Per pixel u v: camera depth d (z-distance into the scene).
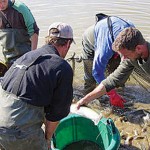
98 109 4.61
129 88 5.12
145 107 4.68
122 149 3.86
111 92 4.55
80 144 3.98
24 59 2.66
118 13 7.62
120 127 4.25
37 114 2.64
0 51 5.92
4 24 4.57
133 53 3.05
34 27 4.48
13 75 2.63
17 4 4.41
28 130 2.67
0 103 2.67
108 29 3.98
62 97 2.60
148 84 5.06
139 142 3.97
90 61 4.61
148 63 3.12
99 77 4.19
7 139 2.67
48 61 2.57
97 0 8.42
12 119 2.61
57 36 2.62
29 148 2.76
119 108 4.63
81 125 3.85
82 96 4.89
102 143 3.78
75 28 6.89
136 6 8.02
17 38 4.63
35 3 8.16
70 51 5.98
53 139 3.44
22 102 2.57
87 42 4.52
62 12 7.67
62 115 2.69
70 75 2.59
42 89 2.55
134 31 2.98
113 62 4.36
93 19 7.32
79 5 8.09
